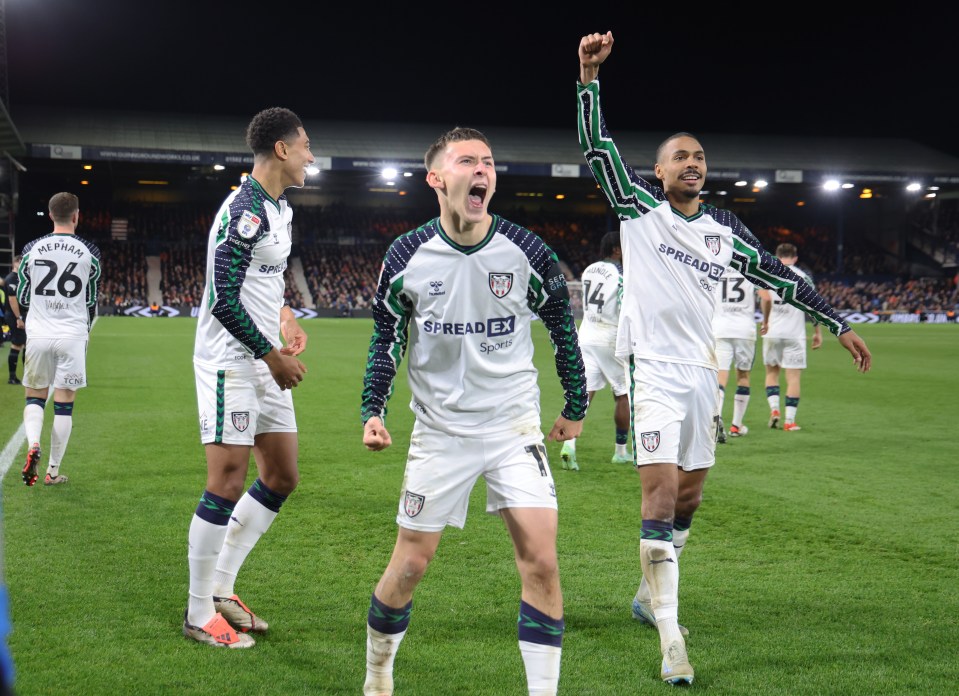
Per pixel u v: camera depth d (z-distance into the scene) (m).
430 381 2.72
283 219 3.59
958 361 17.20
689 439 3.53
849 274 49.28
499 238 2.66
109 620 3.54
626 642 3.40
